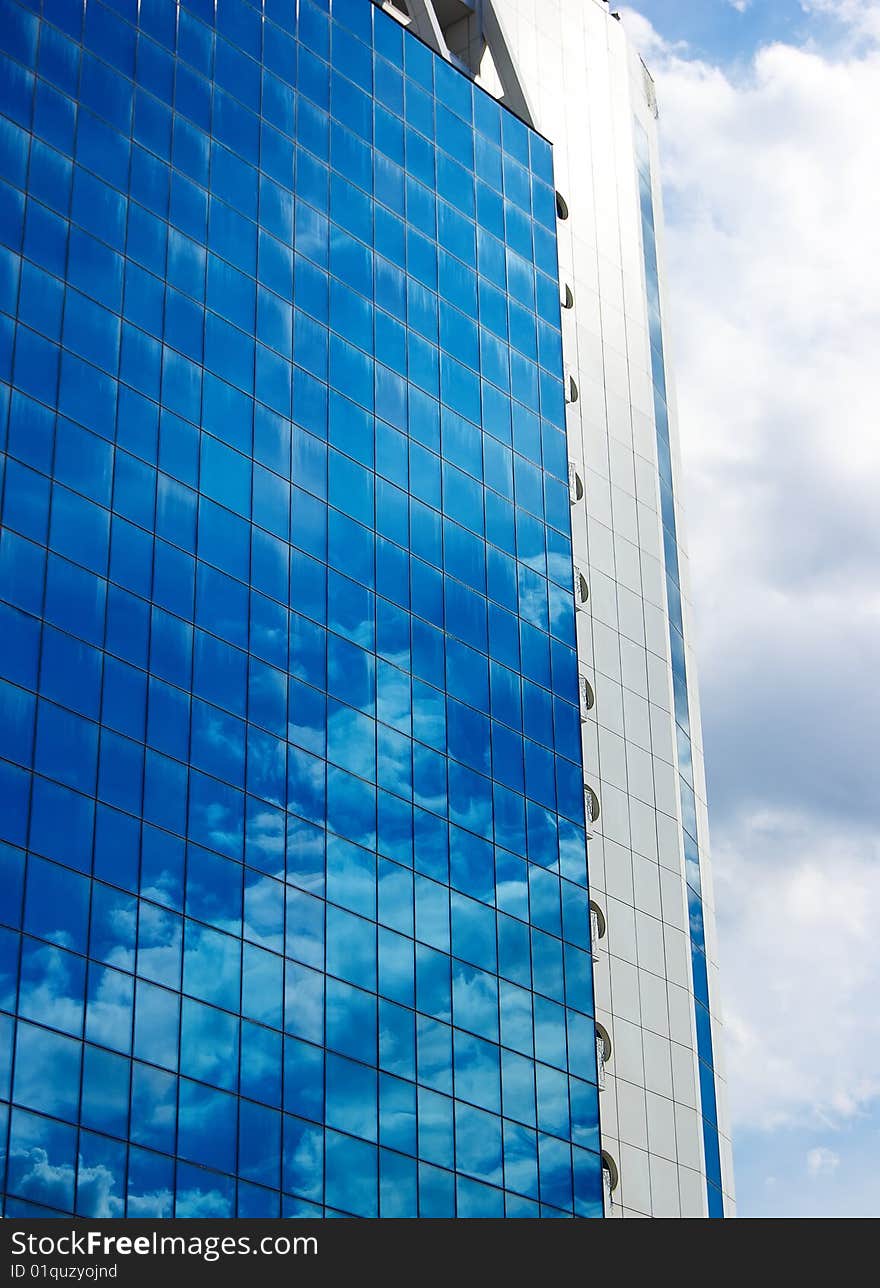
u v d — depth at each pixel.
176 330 77.69
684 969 95.31
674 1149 89.12
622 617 100.88
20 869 62.84
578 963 83.69
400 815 78.12
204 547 74.62
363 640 80.12
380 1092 71.50
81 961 63.25
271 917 70.50
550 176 106.38
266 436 79.69
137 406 74.44
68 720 66.56
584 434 103.69
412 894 76.94
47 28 78.12
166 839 67.94
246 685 73.75
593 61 119.12
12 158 74.06
